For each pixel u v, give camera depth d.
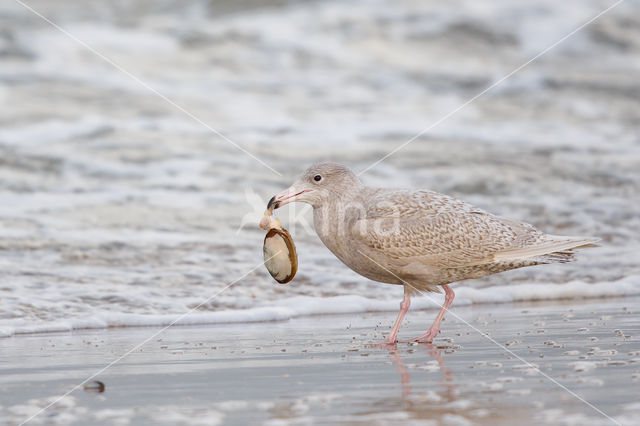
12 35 27.45
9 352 8.13
